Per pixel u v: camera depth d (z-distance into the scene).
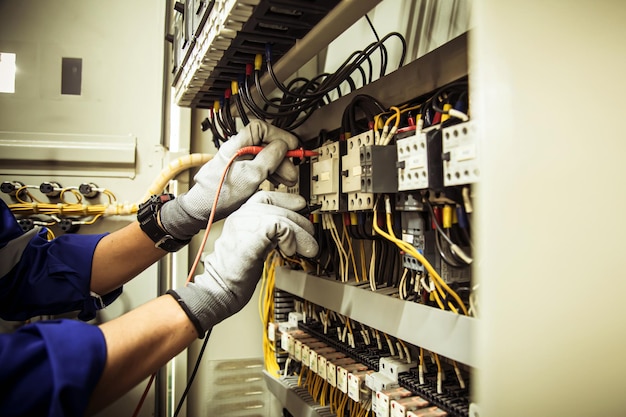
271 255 1.58
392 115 0.83
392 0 1.32
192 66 1.08
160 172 1.69
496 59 0.43
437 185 0.67
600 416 0.43
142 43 1.69
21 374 0.49
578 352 0.43
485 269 0.41
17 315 0.96
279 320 1.56
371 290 0.96
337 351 1.15
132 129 1.67
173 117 1.74
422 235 0.77
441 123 0.69
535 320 0.42
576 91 0.45
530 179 0.43
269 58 0.87
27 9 1.60
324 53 1.68
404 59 1.23
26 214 1.54
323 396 1.20
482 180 0.42
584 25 0.46
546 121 0.44
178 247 1.01
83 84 1.64
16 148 1.57
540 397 0.42
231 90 1.17
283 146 0.95
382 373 0.95
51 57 1.62
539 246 0.43
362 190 0.77
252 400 1.75
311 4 0.72
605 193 0.45
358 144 0.86
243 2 0.70
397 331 0.82
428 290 0.78
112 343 0.57
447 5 1.09
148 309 0.66
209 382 1.71
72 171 1.62
